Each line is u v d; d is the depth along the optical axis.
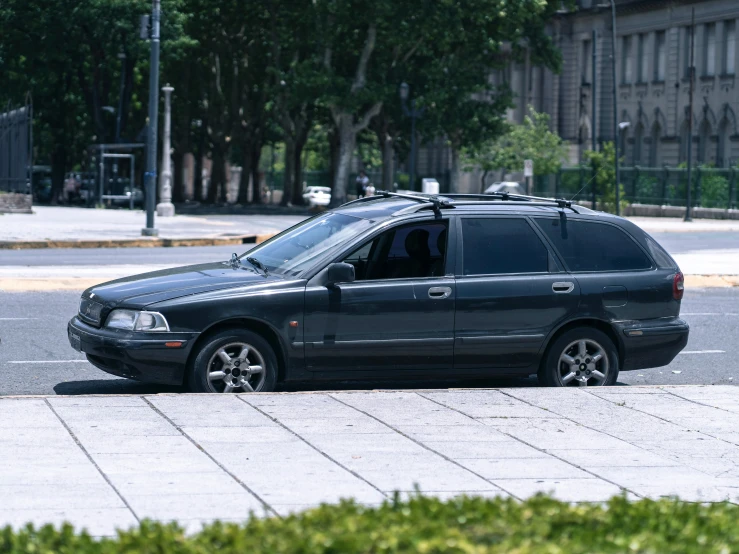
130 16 126.25
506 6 128.25
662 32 172.25
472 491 15.45
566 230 24.91
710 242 80.94
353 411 20.67
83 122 158.88
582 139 188.00
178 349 22.38
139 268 51.72
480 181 187.38
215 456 17.16
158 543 9.20
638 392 23.28
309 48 143.75
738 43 155.62
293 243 24.81
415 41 131.88
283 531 9.58
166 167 103.56
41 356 28.86
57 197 148.00
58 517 13.68
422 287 23.55
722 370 29.45
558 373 24.55
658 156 173.12
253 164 173.25
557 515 10.13
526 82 191.12
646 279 25.11
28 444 17.66
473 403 21.69
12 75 141.25
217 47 151.88
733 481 16.48
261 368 22.89
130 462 16.67
